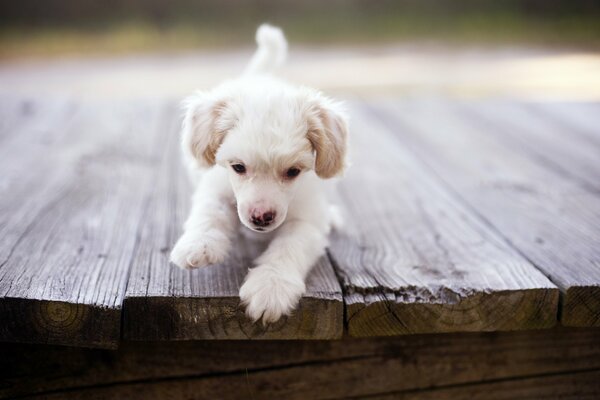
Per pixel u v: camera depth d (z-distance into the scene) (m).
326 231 1.02
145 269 0.97
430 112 1.67
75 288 0.94
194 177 1.07
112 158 1.25
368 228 1.07
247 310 0.92
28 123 1.43
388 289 0.95
